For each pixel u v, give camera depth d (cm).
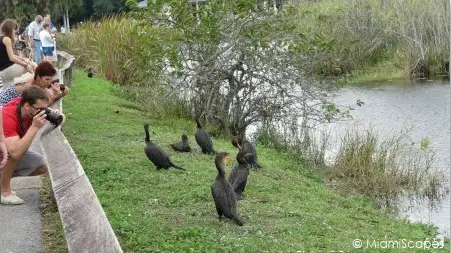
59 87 1043
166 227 841
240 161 1023
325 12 3481
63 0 5338
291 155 1559
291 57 1688
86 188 709
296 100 1684
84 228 612
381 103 2511
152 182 1066
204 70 1708
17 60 1398
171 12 1689
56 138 959
